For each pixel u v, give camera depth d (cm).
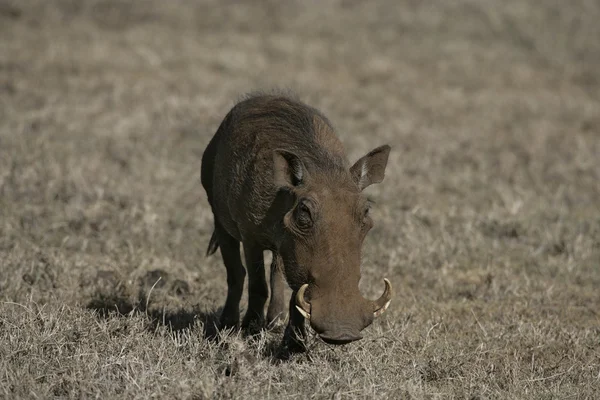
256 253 2017
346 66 6109
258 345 1939
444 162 4134
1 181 3331
